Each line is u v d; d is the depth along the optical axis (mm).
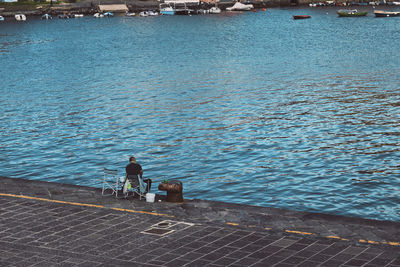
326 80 73062
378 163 37250
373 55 98750
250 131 47000
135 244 15922
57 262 14750
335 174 35031
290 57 100875
